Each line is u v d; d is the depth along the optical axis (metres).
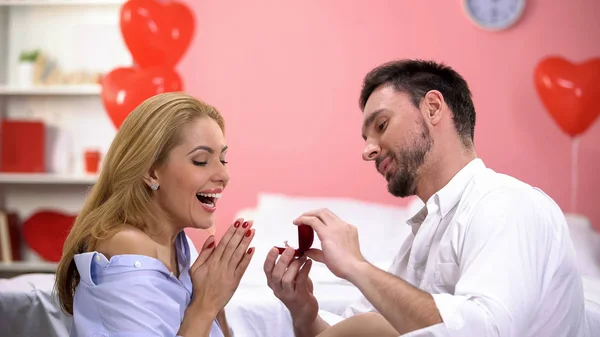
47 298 2.13
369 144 1.61
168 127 1.42
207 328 1.42
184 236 1.55
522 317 1.33
